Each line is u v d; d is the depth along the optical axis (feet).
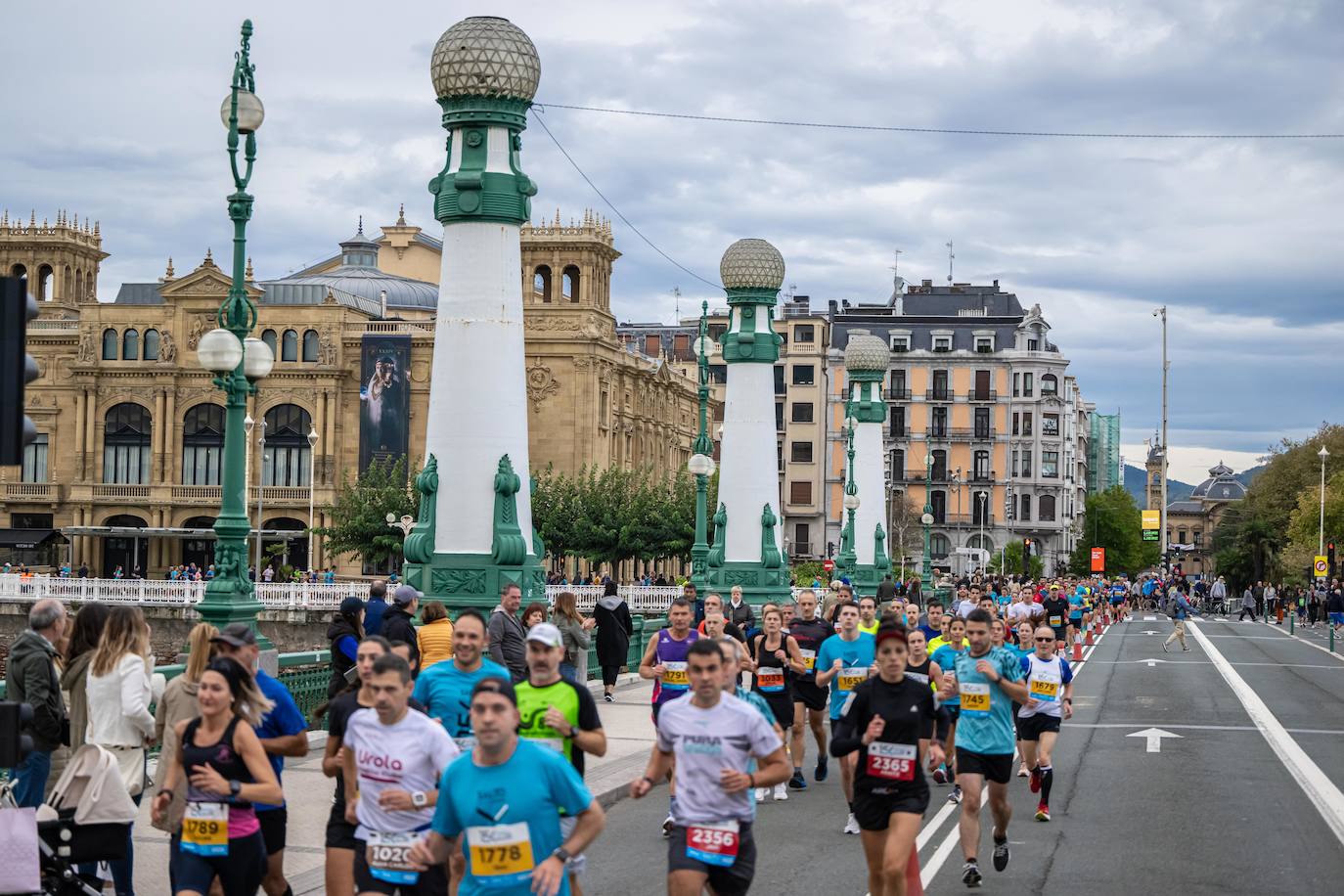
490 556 82.38
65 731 41.52
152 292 376.89
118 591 222.69
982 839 55.31
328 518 323.98
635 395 359.66
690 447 418.10
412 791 33.04
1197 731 90.74
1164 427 342.03
